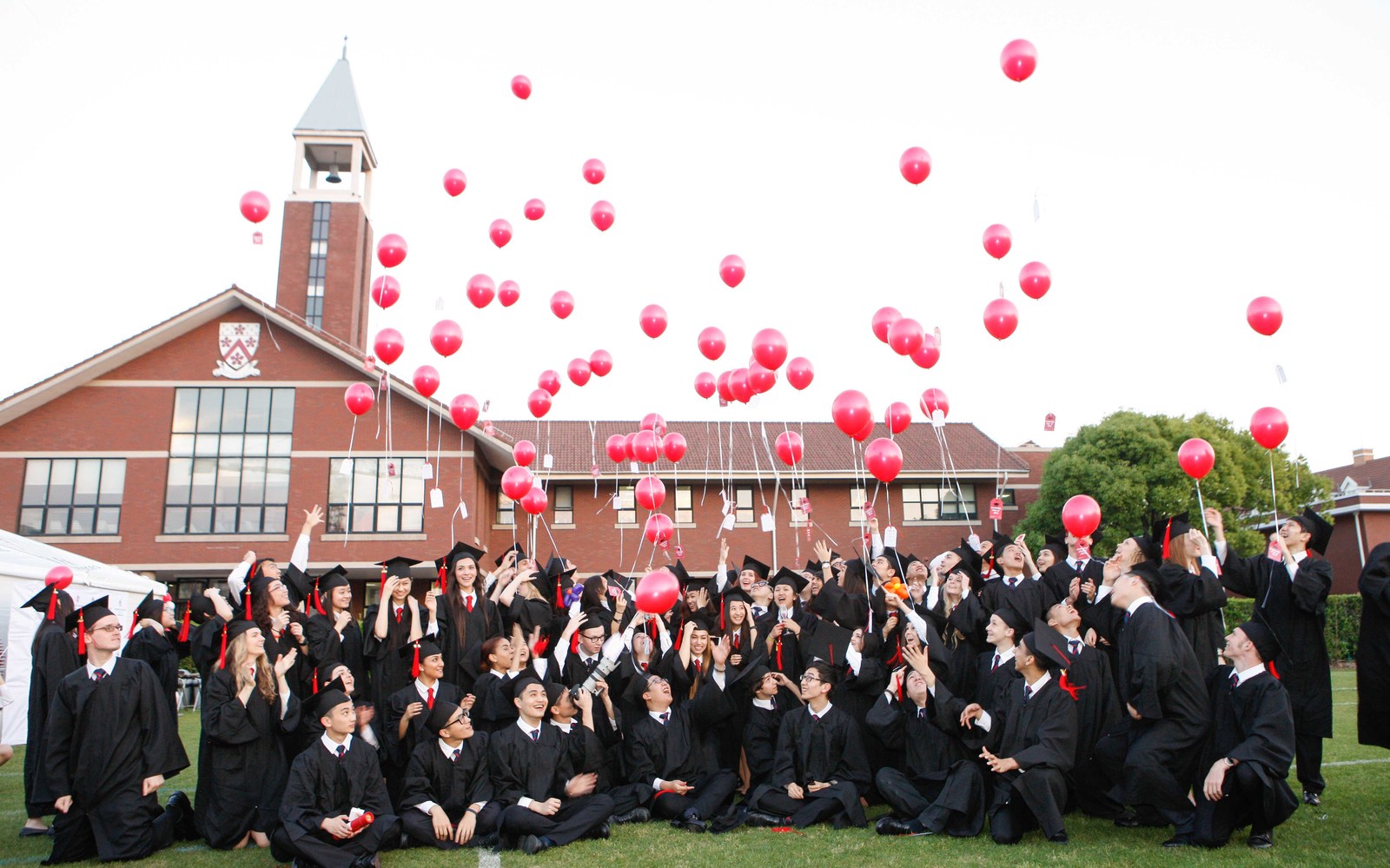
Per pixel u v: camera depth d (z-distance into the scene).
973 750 6.12
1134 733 5.64
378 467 21.38
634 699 7.04
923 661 6.25
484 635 7.48
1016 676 6.02
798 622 7.90
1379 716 5.93
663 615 8.56
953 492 25.61
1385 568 5.92
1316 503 23.45
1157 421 22.45
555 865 5.23
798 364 8.59
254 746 6.08
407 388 21.27
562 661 7.41
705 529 24.42
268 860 5.56
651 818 6.55
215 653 6.63
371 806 5.57
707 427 27.47
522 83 9.88
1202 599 6.14
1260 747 5.07
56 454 21.06
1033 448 27.83
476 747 6.15
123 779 5.68
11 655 11.43
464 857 5.51
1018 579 7.53
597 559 24.06
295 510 21.09
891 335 7.97
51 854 5.64
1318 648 6.14
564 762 6.16
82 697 5.66
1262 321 7.32
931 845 5.42
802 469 24.62
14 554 12.30
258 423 21.53
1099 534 21.16
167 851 5.82
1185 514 6.59
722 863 5.15
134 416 21.36
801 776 6.44
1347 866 4.60
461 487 21.25
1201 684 5.47
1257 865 4.65
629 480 24.31
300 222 32.34
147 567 20.66
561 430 27.11
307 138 32.84
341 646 7.14
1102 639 6.56
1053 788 5.46
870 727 6.56
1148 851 5.07
